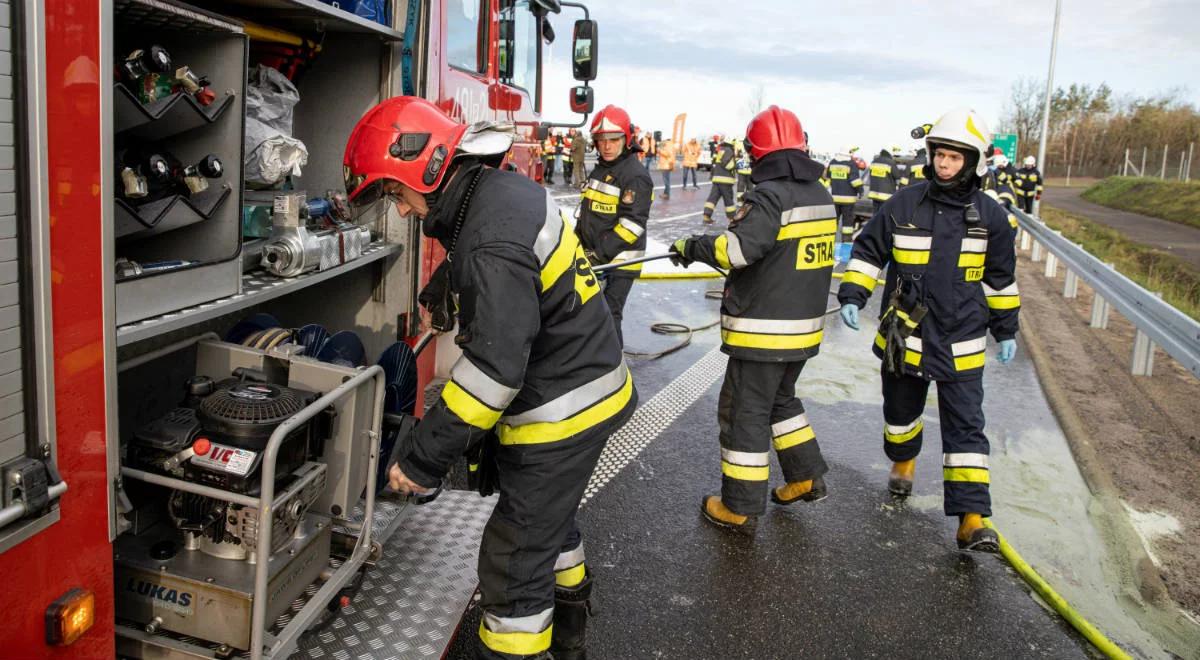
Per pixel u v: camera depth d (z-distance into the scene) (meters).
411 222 3.43
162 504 2.21
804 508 4.32
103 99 1.57
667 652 3.05
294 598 2.27
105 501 1.68
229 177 2.27
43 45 1.43
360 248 3.08
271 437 1.95
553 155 24.09
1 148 1.37
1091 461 4.98
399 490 2.22
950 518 4.27
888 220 3.93
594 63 5.98
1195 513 4.39
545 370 2.34
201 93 2.18
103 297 1.62
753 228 3.49
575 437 2.35
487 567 2.43
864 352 7.54
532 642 2.41
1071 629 3.34
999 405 6.26
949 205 3.79
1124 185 41.88
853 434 5.45
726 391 3.86
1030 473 4.91
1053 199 44.66
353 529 2.71
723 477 3.90
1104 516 4.30
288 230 2.60
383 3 3.19
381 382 2.46
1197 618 3.43
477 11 4.30
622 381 2.49
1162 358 8.00
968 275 3.78
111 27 1.58
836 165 15.02
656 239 14.22
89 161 1.55
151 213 2.04
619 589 3.45
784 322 3.65
